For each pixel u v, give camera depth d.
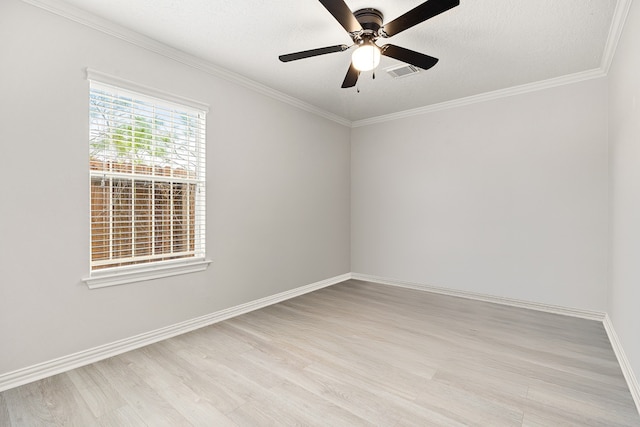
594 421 1.62
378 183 4.61
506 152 3.57
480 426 1.59
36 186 2.01
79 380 2.02
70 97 2.14
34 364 2.01
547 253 3.34
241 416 1.67
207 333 2.78
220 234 3.07
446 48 2.63
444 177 4.02
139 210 2.54
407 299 3.80
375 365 2.21
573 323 3.01
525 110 3.44
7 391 1.89
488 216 3.70
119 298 2.40
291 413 1.70
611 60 2.71
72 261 2.17
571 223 3.21
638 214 1.84
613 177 2.71
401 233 4.40
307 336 2.71
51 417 1.66
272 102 3.58
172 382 1.99
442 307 3.49
